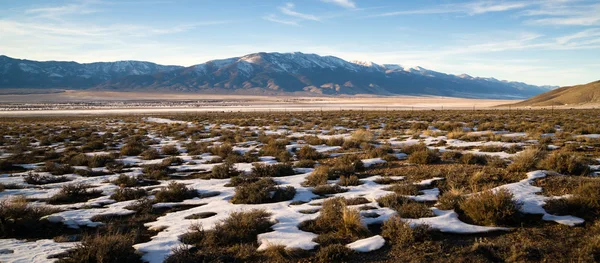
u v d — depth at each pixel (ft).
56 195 35.91
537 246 20.70
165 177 46.21
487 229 23.40
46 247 22.76
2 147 82.33
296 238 23.03
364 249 21.11
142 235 25.38
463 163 45.65
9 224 25.93
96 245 20.67
